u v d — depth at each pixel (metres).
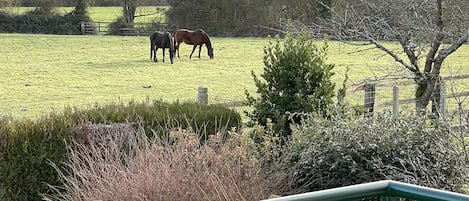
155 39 29.75
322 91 7.95
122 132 6.58
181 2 45.59
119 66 27.41
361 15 10.16
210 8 44.84
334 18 11.91
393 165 6.12
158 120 7.22
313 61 8.08
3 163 6.50
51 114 7.48
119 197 5.22
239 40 40.59
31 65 27.61
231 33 44.62
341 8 12.04
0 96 19.38
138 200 5.16
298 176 6.34
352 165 6.14
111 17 50.62
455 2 9.24
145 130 7.01
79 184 6.07
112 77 23.98
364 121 6.39
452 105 11.19
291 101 7.95
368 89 11.37
